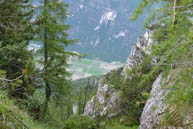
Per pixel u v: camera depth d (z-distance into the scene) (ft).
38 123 27.78
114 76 49.21
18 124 10.73
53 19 36.01
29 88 25.85
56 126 32.73
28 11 32.58
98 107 56.85
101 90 60.39
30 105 29.17
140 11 6.32
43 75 29.81
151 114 19.88
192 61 9.48
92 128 24.86
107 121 36.68
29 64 10.62
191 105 11.96
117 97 46.14
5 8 28.50
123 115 42.50
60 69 38.34
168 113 14.74
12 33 28.30
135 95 39.91
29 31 31.07
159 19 9.11
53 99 43.93
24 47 30.89
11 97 22.57
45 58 38.70
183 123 13.02
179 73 9.93
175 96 10.18
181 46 9.65
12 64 28.35
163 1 7.80
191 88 9.14
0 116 10.28
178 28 9.14
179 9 8.17
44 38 38.17
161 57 10.64
